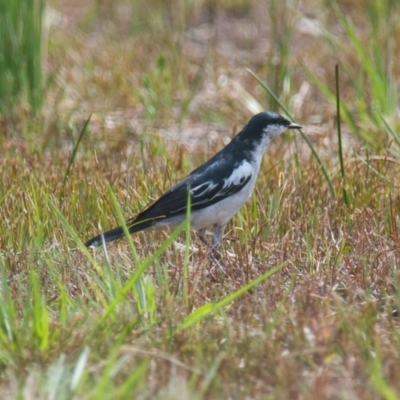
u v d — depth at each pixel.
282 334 8.54
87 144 15.54
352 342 8.30
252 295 9.80
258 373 7.87
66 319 8.66
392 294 9.91
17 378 7.75
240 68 20.47
